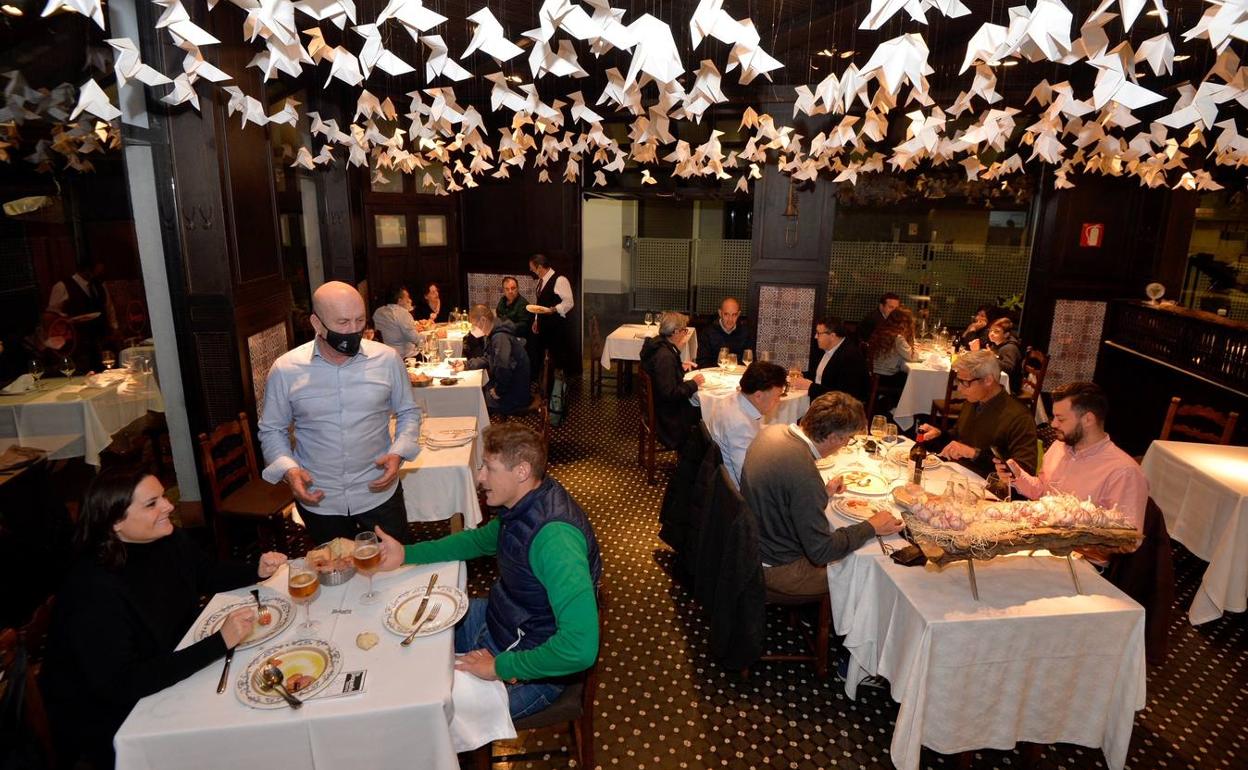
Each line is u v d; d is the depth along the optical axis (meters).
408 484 3.37
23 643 1.69
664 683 2.91
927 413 5.62
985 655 2.17
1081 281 6.84
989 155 7.02
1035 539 2.15
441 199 7.80
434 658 1.82
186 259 3.83
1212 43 1.48
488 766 2.05
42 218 2.96
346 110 6.66
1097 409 2.70
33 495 2.89
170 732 1.58
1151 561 2.72
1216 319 5.13
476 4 4.83
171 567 2.01
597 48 1.72
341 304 2.48
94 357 3.30
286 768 1.65
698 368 5.92
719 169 5.26
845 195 7.35
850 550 2.53
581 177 7.68
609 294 10.09
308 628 1.94
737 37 1.53
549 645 1.83
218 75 2.09
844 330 5.01
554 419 6.27
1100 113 3.29
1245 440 4.56
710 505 2.94
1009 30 1.57
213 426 4.04
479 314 5.57
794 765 2.49
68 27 3.04
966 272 7.67
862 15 4.97
